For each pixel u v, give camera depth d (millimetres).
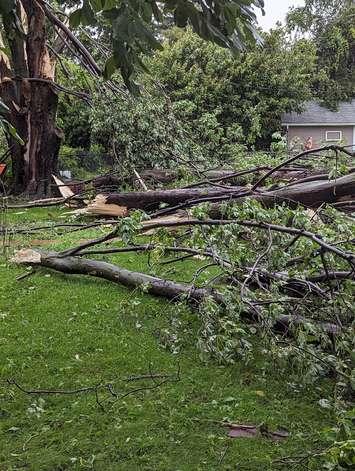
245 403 2666
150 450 2270
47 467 2152
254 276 3273
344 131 23719
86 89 11367
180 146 8445
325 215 3756
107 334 3504
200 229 3414
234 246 3307
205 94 17156
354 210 5496
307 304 3051
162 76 17438
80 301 4090
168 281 4168
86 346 3322
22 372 3000
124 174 8445
